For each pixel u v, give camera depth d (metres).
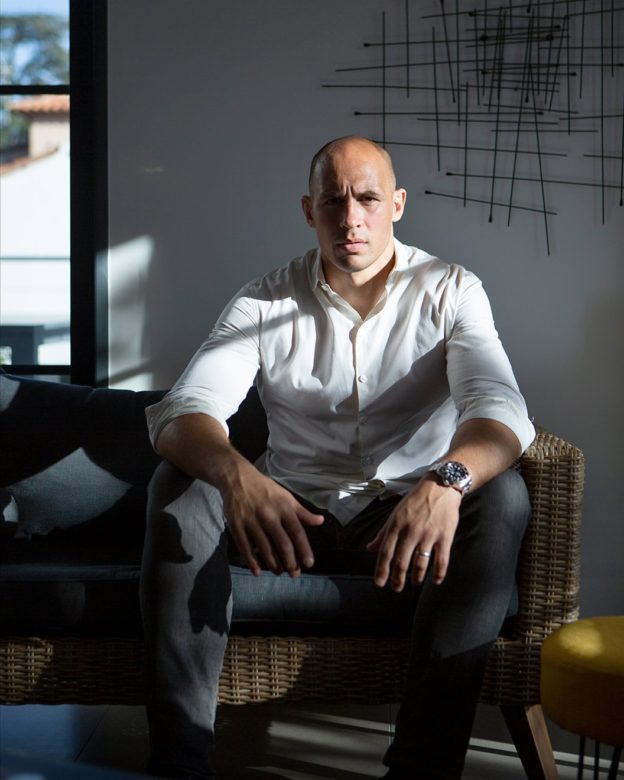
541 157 2.85
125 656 1.97
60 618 1.93
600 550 2.91
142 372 2.94
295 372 2.18
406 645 1.94
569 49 2.82
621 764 2.10
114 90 2.88
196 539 1.81
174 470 1.92
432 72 2.85
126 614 1.93
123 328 2.94
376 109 2.87
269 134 2.88
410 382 2.16
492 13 2.83
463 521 1.84
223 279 2.92
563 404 2.89
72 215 2.95
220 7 2.87
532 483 1.95
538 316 2.88
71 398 2.50
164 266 2.92
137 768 2.05
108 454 2.42
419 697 1.75
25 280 3.33
